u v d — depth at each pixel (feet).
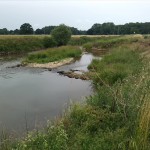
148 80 26.71
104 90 34.68
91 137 23.72
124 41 171.73
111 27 416.87
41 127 34.17
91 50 166.50
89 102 33.58
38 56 112.06
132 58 77.66
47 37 190.70
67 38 189.06
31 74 79.15
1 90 57.98
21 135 31.45
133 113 22.53
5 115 41.37
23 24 324.80
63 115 33.86
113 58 81.15
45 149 20.98
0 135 31.32
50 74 79.15
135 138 18.93
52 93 55.26
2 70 86.43
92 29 421.59
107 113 27.35
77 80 69.21
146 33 384.68
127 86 31.27
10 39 167.43
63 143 21.79
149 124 19.22
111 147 20.54
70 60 111.75
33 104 47.29
